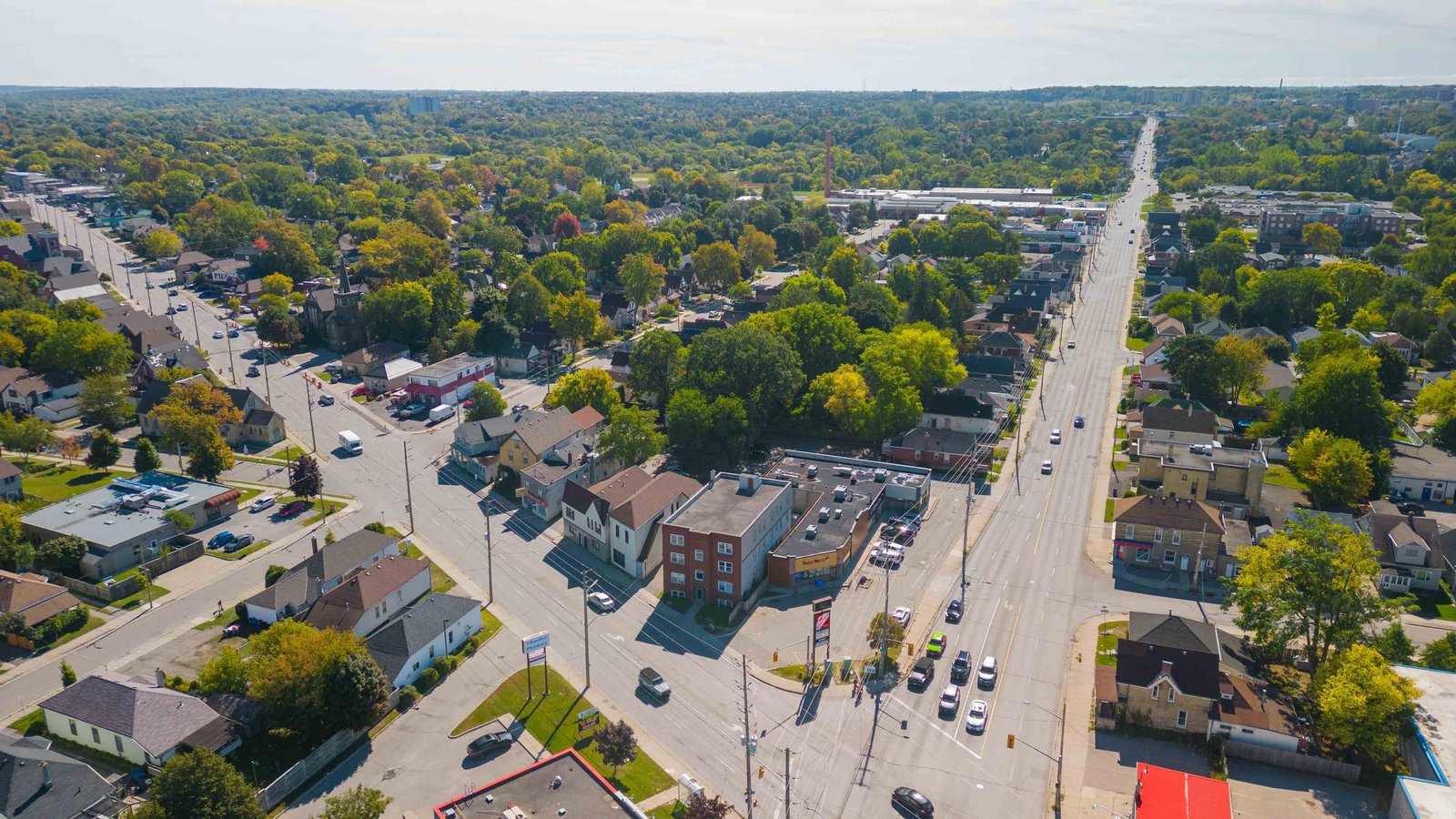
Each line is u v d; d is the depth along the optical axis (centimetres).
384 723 9600
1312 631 10544
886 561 11625
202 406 16500
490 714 9744
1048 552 12988
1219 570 12262
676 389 17000
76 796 8162
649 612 11712
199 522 13862
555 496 14238
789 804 8306
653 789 8650
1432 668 9650
